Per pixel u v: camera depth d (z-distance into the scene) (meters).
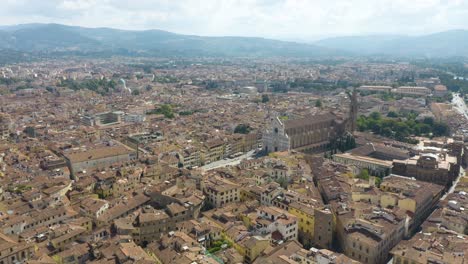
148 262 182.50
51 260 187.25
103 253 194.75
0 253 187.88
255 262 193.12
